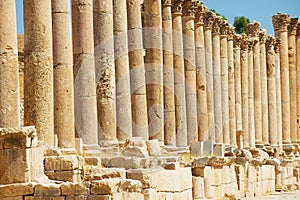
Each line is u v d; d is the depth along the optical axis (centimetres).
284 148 7606
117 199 2598
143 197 2939
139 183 2831
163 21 5188
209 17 6153
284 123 7694
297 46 7894
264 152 6000
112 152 3672
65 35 3481
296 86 7844
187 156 4384
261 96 7344
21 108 4659
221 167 4306
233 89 6675
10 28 3019
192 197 3791
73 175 2738
